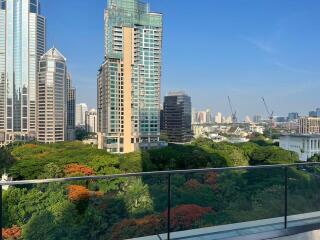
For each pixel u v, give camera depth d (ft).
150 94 239.91
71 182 12.76
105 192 13.28
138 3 236.63
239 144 186.19
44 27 293.43
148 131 239.91
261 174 15.88
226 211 15.19
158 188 14.12
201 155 146.61
